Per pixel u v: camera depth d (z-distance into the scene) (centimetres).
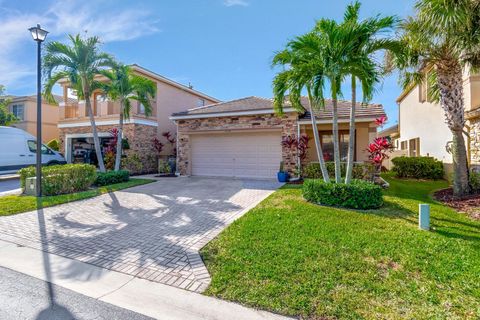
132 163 1675
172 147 2072
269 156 1404
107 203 882
